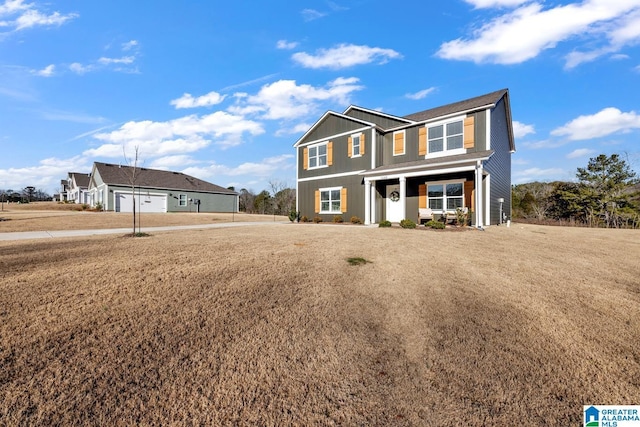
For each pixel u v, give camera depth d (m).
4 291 3.73
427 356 2.67
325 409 2.01
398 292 4.28
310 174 19.30
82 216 18.48
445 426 1.87
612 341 2.96
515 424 1.89
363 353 2.72
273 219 23.14
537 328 3.21
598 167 21.33
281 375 2.37
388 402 2.08
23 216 17.59
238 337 2.93
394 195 16.20
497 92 15.33
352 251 6.96
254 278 4.65
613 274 5.38
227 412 1.95
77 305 3.43
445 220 13.59
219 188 37.16
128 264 5.12
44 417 1.84
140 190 29.34
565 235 10.87
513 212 24.05
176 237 8.77
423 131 15.05
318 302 3.86
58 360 2.42
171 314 3.34
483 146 13.12
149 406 1.98
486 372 2.42
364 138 16.30
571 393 2.19
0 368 2.27
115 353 2.56
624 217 18.84
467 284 4.64
